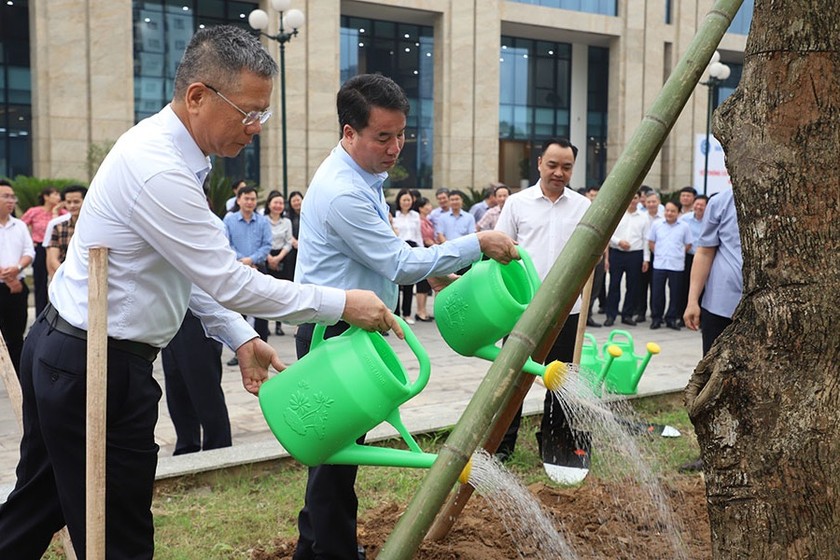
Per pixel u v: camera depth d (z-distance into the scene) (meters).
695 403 2.54
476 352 2.86
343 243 3.10
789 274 2.40
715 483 2.53
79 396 2.51
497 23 27.45
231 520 4.15
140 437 2.59
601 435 3.65
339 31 24.42
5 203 7.83
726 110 2.56
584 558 3.56
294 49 23.77
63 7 21.23
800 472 2.38
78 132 21.59
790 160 2.39
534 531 3.56
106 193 2.44
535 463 5.08
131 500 2.61
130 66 22.11
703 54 2.45
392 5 25.70
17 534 2.78
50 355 2.52
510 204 5.31
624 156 2.42
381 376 2.32
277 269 10.91
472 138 27.27
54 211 11.00
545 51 31.44
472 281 2.83
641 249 12.39
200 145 2.50
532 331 2.28
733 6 2.49
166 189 2.38
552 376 2.57
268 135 23.97
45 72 21.25
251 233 9.88
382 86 3.01
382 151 3.05
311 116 24.12
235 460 4.76
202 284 2.44
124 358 2.54
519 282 2.97
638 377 6.26
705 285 5.02
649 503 4.13
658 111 2.43
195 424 5.41
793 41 2.38
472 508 4.11
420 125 28.53
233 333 2.88
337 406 2.33
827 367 2.38
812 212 2.38
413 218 12.91
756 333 2.47
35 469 2.74
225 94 2.41
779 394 2.41
